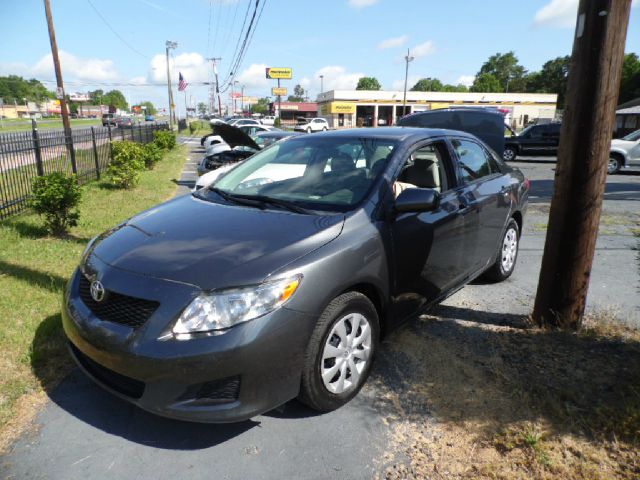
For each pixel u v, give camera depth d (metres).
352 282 2.65
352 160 3.43
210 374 2.23
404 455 2.46
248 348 2.25
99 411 2.80
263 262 2.42
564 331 3.64
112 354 2.34
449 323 3.90
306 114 87.50
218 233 2.77
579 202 3.39
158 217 3.20
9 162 8.02
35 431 2.62
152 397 2.30
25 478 2.30
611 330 3.69
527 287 4.77
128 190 10.47
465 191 3.88
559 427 2.60
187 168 16.25
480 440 2.54
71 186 6.47
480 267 4.26
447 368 3.22
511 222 4.84
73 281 2.86
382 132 3.80
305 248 2.55
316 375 2.55
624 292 4.59
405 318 3.29
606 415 2.67
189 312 2.26
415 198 2.93
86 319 2.51
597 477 2.26
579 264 3.52
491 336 3.66
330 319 2.56
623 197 10.49
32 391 2.96
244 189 3.54
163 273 2.42
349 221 2.84
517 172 5.21
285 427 2.66
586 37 3.13
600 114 3.20
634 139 15.16
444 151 3.86
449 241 3.60
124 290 2.42
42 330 3.56
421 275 3.34
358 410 2.80
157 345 2.24
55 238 6.28
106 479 2.30
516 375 3.10
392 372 3.18
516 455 2.42
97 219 7.40
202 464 2.39
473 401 2.86
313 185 3.31
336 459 2.43
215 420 2.29
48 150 9.98
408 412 2.79
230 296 2.28
